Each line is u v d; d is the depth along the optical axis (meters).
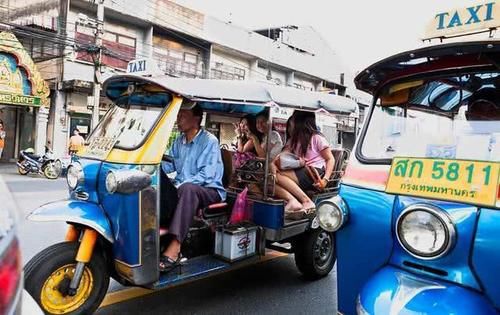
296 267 4.63
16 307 1.26
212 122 5.05
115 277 3.01
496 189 1.74
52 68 15.35
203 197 3.35
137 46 16.91
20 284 1.32
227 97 3.37
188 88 3.12
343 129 5.05
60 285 2.72
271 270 4.50
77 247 2.80
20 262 1.34
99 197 2.87
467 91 2.11
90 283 2.84
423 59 2.14
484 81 2.06
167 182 3.20
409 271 1.95
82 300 2.81
